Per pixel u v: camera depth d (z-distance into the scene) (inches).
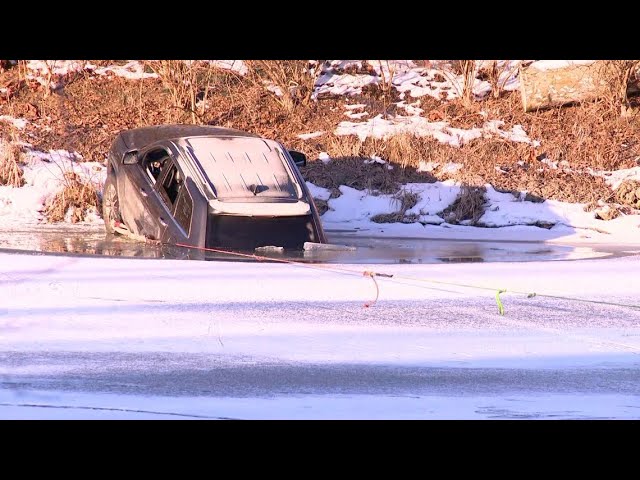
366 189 2544.3
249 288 1414.9
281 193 1847.9
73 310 1248.2
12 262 1594.5
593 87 2908.5
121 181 2007.9
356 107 2965.1
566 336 1179.3
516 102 3029.0
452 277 1572.3
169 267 1576.0
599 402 922.1
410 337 1156.5
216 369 1007.6
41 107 2802.7
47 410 868.6
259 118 2856.8
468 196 2477.9
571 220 2423.7
